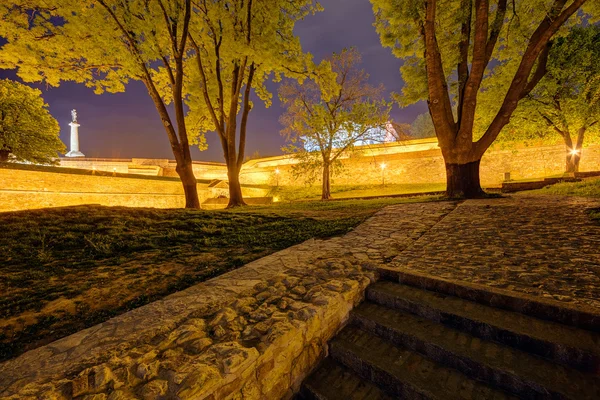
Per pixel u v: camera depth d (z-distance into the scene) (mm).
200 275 4570
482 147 10070
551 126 17797
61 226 7008
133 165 42875
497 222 6227
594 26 14805
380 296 3551
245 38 12703
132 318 3209
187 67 15234
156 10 10828
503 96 16188
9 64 10156
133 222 7844
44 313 3428
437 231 6156
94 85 12320
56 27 10102
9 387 2148
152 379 2098
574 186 11570
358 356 2719
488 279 3451
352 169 34188
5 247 5578
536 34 9117
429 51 9844
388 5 10742
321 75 15164
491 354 2361
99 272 4723
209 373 1995
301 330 2666
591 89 15234
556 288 3029
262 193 35250
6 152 22234
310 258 5055
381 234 6516
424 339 2654
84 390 2010
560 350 2184
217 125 14742
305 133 20297
